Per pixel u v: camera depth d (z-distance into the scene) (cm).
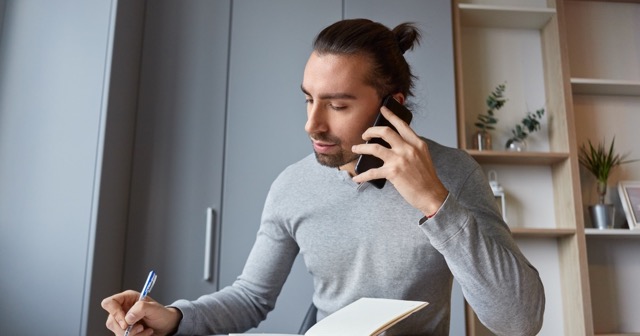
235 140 221
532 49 270
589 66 274
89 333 174
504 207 244
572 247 234
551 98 258
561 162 247
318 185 117
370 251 108
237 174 219
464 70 266
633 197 250
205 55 227
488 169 255
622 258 254
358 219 110
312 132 94
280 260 121
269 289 118
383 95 97
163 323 92
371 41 96
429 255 105
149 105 221
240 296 113
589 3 281
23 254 175
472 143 254
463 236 81
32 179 180
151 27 227
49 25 191
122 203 205
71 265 175
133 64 214
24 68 186
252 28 231
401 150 82
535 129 251
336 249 111
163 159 217
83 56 189
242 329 112
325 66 92
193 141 220
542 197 255
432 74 233
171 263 209
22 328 171
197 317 99
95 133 184
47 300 173
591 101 269
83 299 173
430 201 81
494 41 270
